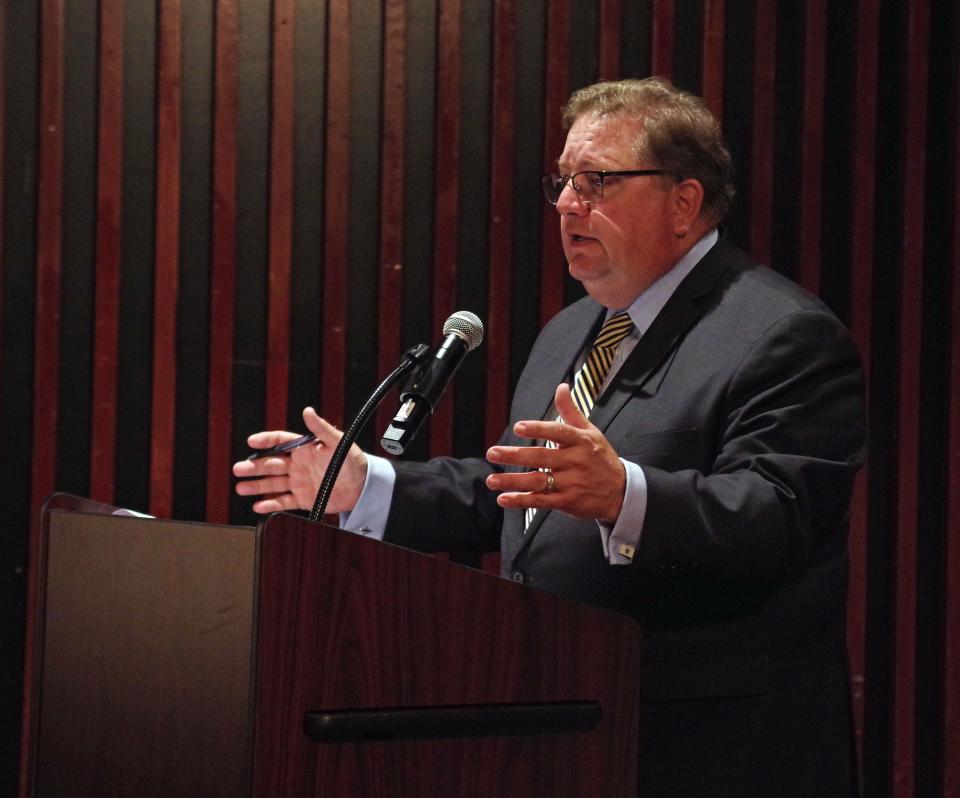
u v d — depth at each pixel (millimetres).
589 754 2150
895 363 5039
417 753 1961
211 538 1921
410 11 4945
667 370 2912
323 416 4855
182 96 4844
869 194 5004
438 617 1999
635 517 2381
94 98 4801
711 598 2725
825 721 2758
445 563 2008
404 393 2488
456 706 2006
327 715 1842
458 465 3332
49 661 2197
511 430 3375
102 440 4734
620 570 2746
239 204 4883
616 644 2188
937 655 5035
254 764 1798
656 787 2613
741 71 5066
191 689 1913
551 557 2844
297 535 1854
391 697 1937
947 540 4973
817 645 2799
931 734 5047
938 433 5082
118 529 2078
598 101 3133
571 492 2320
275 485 2977
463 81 4988
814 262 5004
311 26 4926
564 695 2129
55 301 4719
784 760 2678
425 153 4969
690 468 2777
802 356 2770
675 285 3068
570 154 3092
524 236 5004
